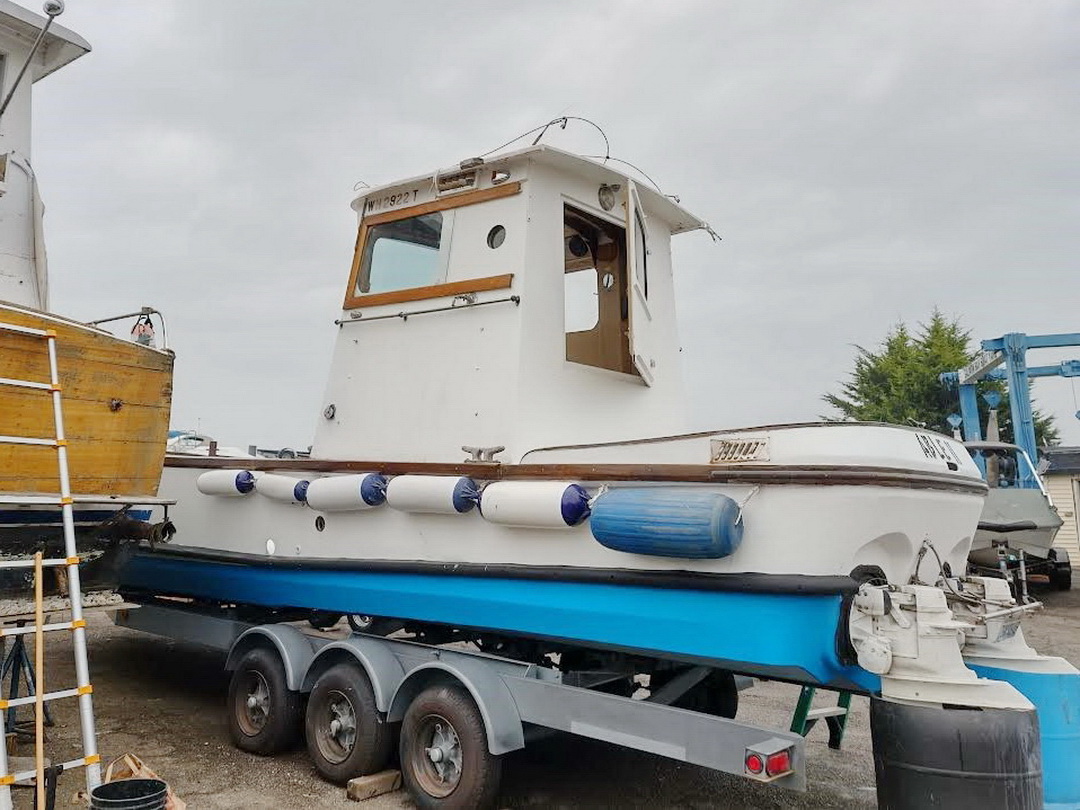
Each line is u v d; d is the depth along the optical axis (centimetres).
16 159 581
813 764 531
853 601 345
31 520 443
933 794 305
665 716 373
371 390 553
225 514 604
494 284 500
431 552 467
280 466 569
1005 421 2902
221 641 594
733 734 351
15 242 574
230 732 542
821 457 347
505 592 430
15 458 420
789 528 344
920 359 3131
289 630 537
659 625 375
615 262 580
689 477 372
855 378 3431
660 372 584
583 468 408
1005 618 392
